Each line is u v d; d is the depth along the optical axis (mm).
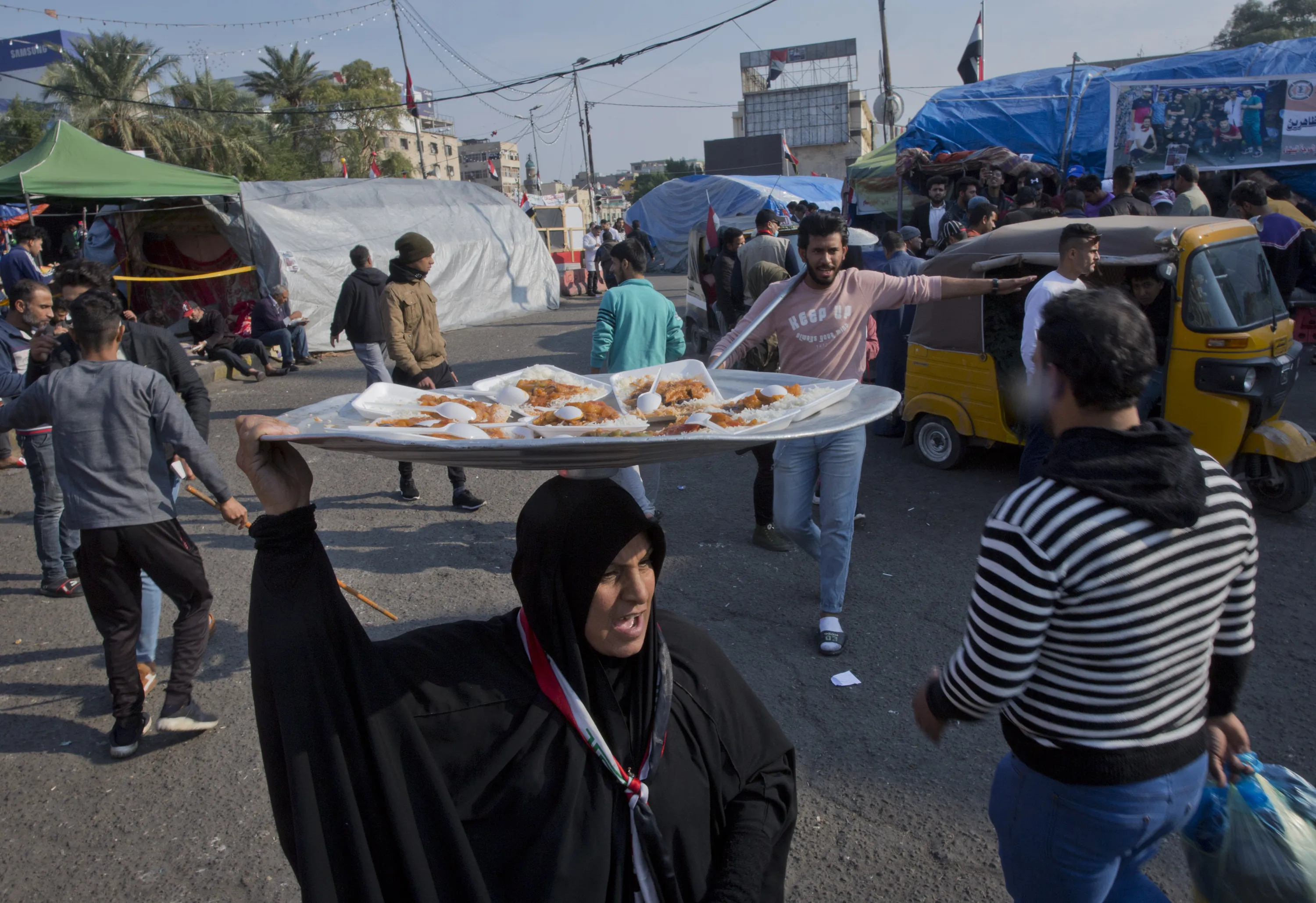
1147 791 1771
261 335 13711
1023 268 6387
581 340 15766
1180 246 5500
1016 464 7375
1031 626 1684
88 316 3592
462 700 1520
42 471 5340
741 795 1737
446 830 1432
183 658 3873
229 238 15125
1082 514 1633
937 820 3229
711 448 1431
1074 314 1740
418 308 6477
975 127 14961
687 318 13445
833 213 4188
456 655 1568
